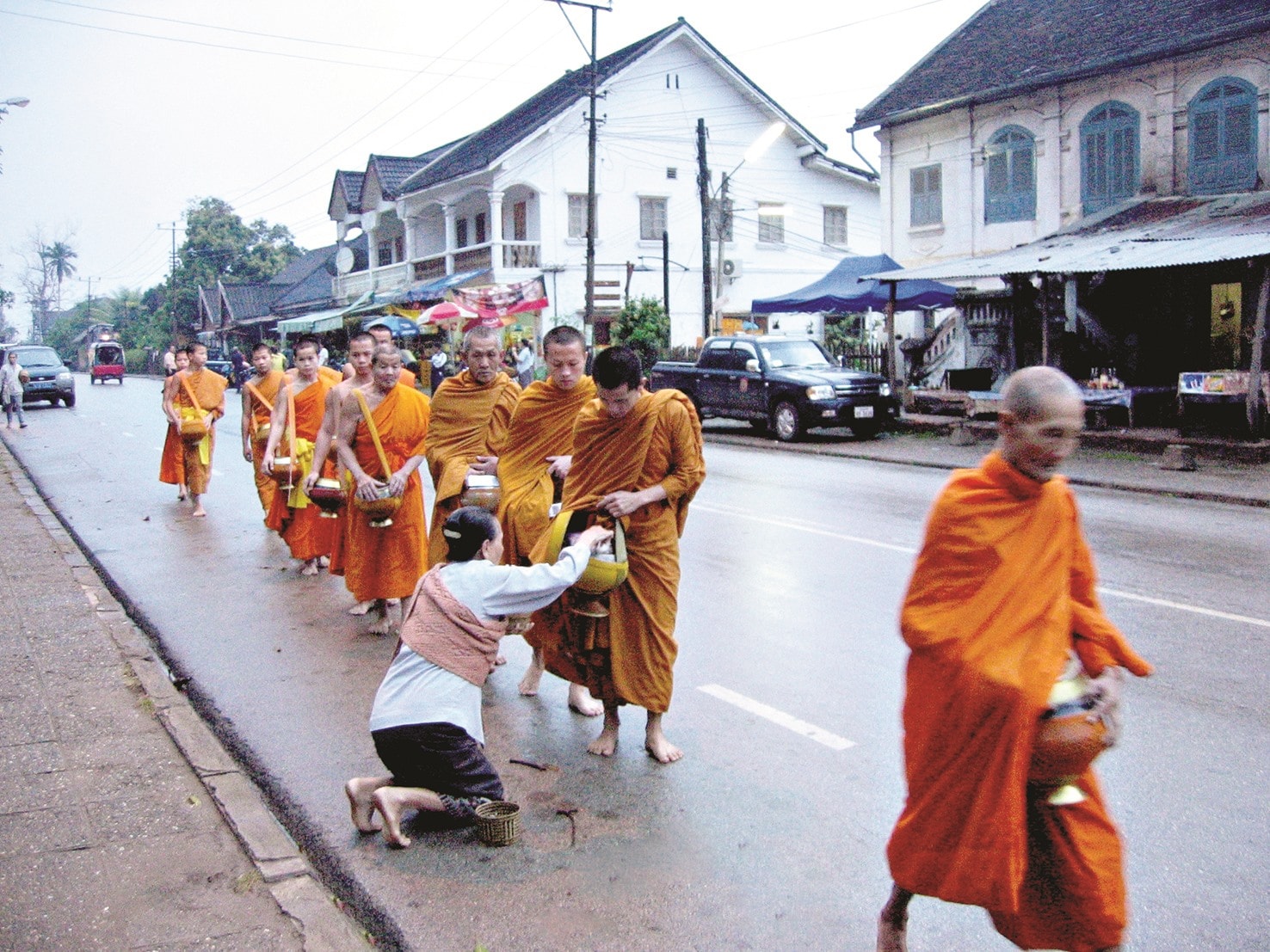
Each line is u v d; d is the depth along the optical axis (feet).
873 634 21.81
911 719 9.24
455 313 87.61
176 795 14.38
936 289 69.77
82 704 17.80
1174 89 60.34
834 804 14.23
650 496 14.87
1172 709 17.29
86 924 11.21
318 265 184.24
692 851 13.00
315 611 24.64
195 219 224.74
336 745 16.69
